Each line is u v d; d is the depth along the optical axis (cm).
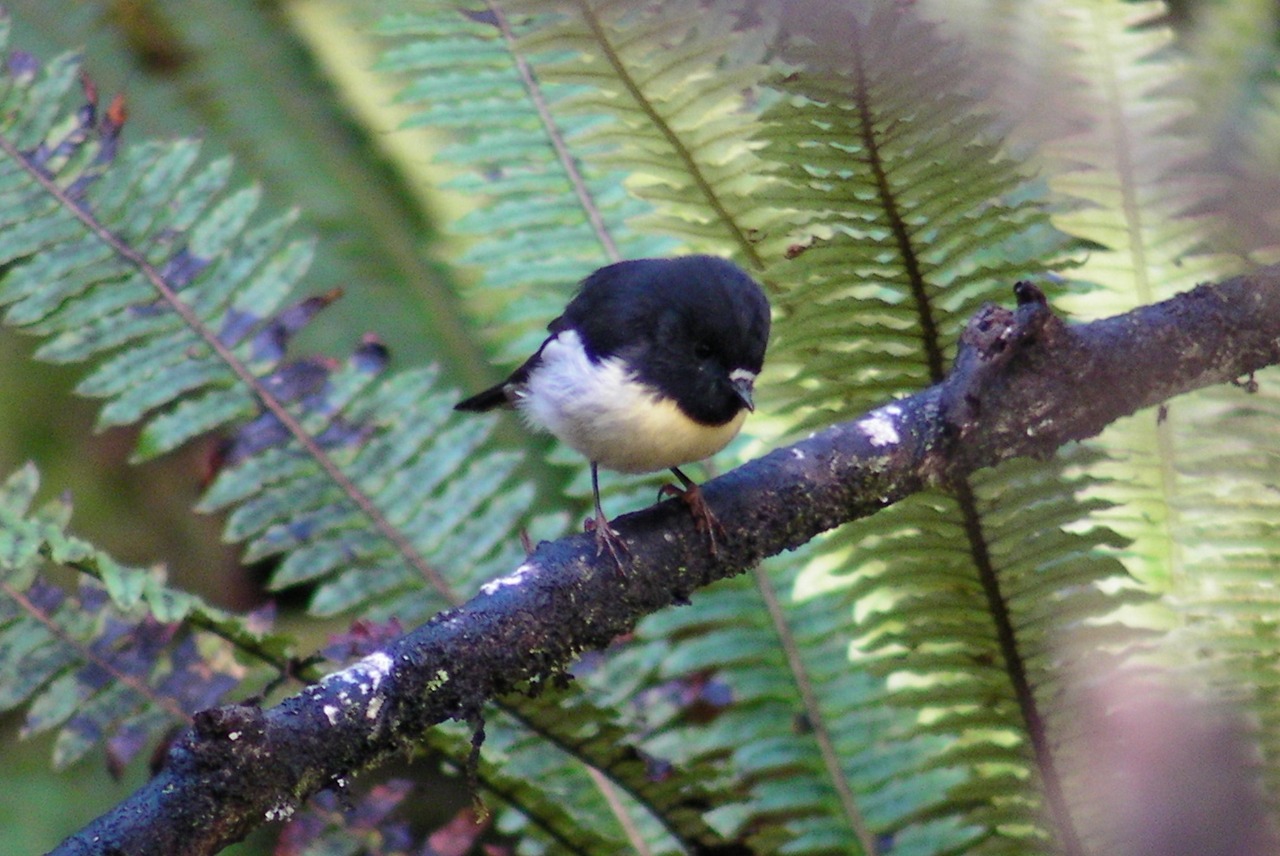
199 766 512
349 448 529
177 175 529
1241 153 531
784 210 530
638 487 534
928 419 521
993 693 525
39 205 529
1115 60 532
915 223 525
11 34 545
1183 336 521
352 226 545
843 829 527
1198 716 510
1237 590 528
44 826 536
